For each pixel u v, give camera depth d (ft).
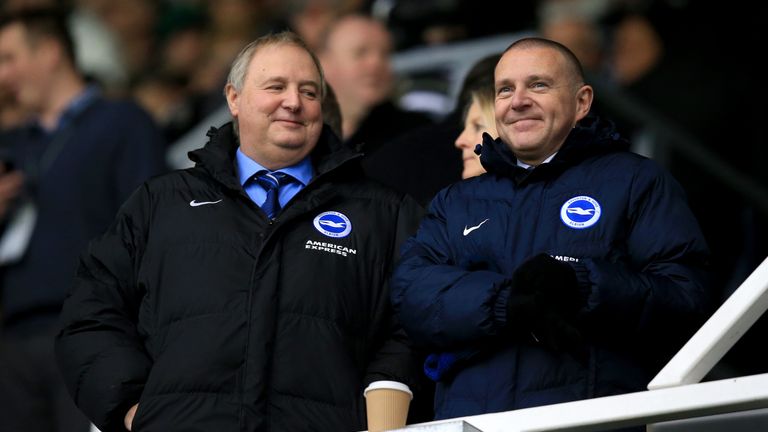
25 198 80.07
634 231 54.95
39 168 81.00
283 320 56.39
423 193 65.51
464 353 54.39
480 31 86.94
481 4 87.10
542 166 55.67
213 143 59.52
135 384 57.21
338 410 56.03
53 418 76.84
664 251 54.49
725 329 48.24
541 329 52.21
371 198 58.85
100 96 83.10
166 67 105.60
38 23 83.05
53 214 80.12
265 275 56.65
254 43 60.23
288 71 59.36
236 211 57.93
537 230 55.16
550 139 56.59
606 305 52.54
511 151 57.21
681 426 48.16
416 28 86.79
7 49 82.99
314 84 59.72
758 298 48.11
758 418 47.93
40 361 77.41
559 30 94.17
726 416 48.03
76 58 83.51
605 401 47.88
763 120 89.86
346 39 80.59
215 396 55.47
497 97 57.26
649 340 53.52
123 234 58.85
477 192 56.75
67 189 80.59
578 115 57.26
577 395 53.26
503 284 53.83
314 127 59.52
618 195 55.11
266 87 59.26
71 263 79.66
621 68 93.76
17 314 78.84
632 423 47.75
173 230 57.82
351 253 57.72
